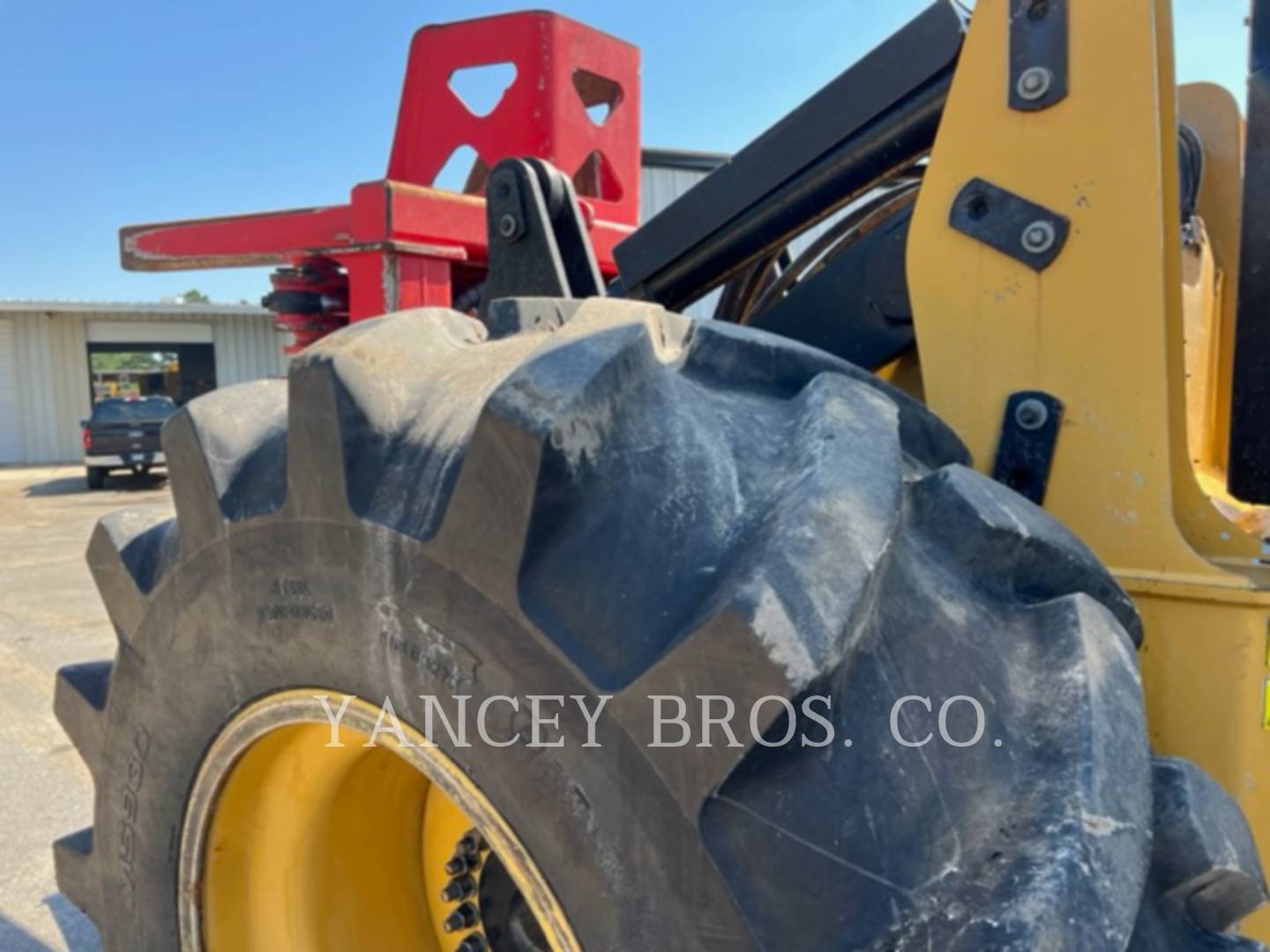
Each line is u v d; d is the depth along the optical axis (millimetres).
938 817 779
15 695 4598
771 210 1765
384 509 1013
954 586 935
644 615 842
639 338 1003
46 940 2523
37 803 3365
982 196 1307
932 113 1587
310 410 1068
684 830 794
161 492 16688
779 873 767
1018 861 736
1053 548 1003
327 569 1071
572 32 2822
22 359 24609
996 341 1301
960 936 708
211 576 1244
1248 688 1107
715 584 823
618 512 894
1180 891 849
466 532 922
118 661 1477
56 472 21500
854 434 946
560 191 1830
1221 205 2469
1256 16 1353
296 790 1356
